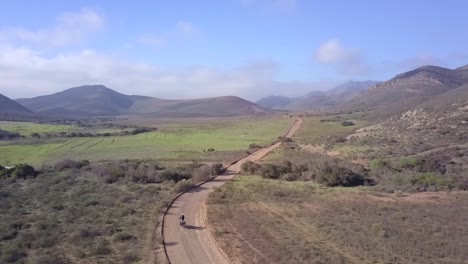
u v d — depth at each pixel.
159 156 108.56
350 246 36.56
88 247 37.34
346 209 49.72
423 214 46.03
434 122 109.50
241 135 165.75
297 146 117.12
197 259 35.00
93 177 75.81
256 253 35.56
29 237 39.41
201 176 74.38
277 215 48.03
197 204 54.84
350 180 65.62
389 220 44.03
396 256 33.72
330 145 109.56
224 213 49.22
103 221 45.97
